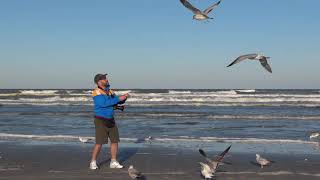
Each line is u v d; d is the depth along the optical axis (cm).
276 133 1880
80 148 1362
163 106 3978
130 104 4219
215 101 4475
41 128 2084
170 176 970
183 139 1587
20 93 6391
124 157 1203
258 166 1084
